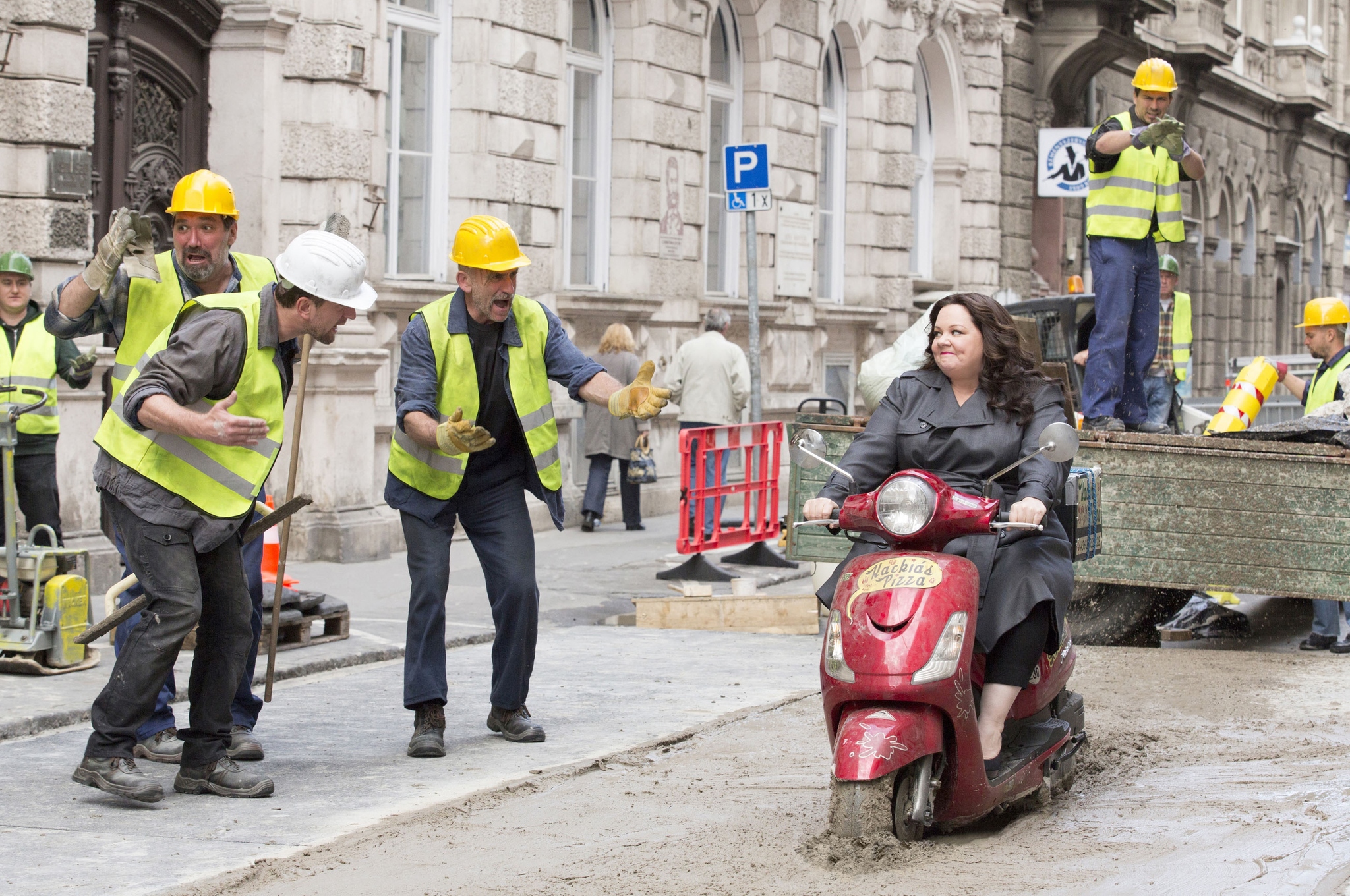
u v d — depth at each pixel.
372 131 15.92
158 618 6.88
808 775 7.64
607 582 14.92
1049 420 6.80
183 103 14.87
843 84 26.50
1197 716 9.05
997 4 29.88
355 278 7.09
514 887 5.73
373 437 15.78
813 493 12.30
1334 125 55.59
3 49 12.49
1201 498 11.21
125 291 7.67
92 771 6.90
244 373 6.93
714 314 18.70
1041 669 6.84
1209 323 45.69
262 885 5.84
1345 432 11.02
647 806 7.03
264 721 8.81
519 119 18.33
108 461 6.95
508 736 8.37
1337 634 11.72
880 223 27.14
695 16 21.67
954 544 6.55
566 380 8.23
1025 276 32.16
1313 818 6.68
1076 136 27.72
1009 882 5.74
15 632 9.68
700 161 21.97
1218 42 41.31
